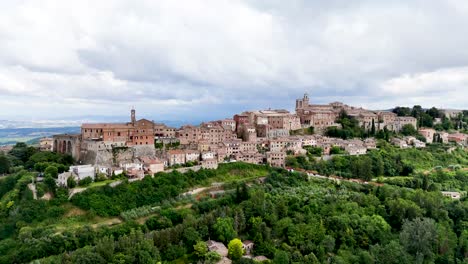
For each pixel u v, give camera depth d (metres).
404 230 168.38
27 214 174.75
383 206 190.62
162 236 154.25
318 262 147.00
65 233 160.25
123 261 134.38
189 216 171.62
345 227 171.25
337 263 148.75
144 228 170.62
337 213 181.88
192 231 159.12
